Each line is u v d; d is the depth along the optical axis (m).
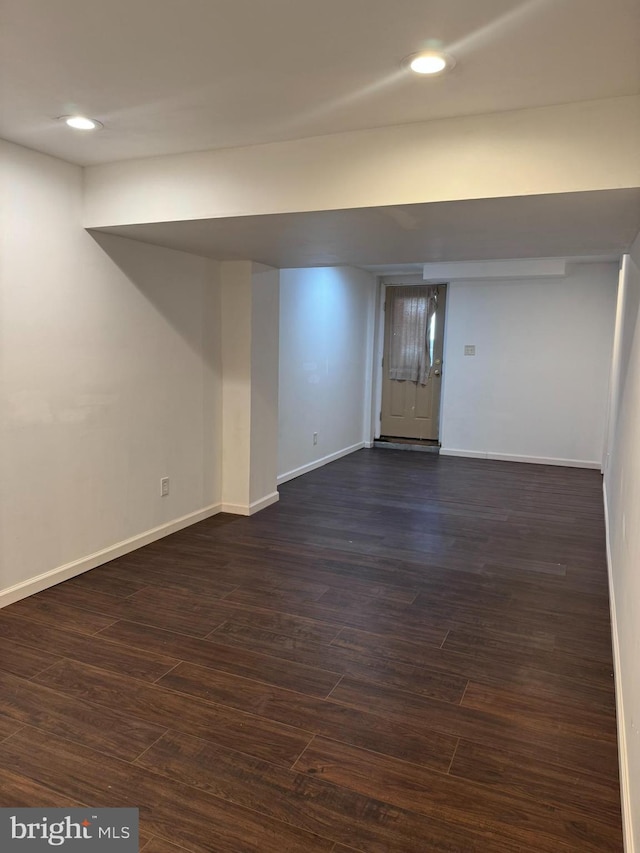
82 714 2.11
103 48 1.76
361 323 7.17
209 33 1.65
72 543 3.25
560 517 4.63
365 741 2.00
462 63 1.79
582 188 2.09
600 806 1.74
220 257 4.05
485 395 6.98
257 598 3.07
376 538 4.05
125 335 3.46
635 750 1.54
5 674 2.34
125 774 1.82
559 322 6.57
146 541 3.79
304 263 4.30
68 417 3.14
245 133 2.46
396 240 3.22
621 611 2.37
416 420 7.68
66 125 2.41
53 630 2.69
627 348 3.22
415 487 5.53
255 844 1.58
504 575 3.46
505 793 1.78
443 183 2.28
